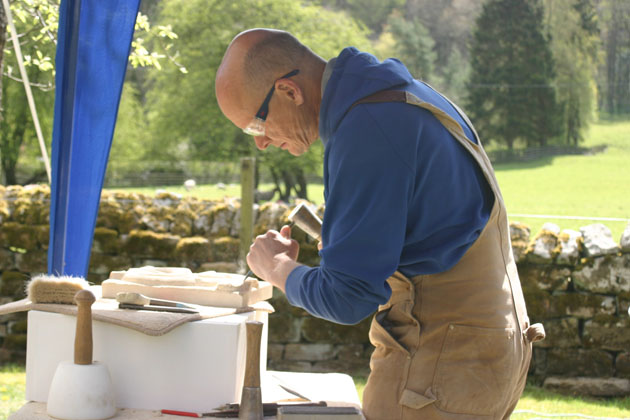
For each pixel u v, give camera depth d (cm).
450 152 130
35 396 147
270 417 142
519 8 3162
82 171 181
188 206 489
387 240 123
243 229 456
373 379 140
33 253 483
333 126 131
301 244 467
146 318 140
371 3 3447
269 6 1969
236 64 139
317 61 142
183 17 1933
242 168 455
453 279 133
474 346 132
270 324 473
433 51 3384
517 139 3092
